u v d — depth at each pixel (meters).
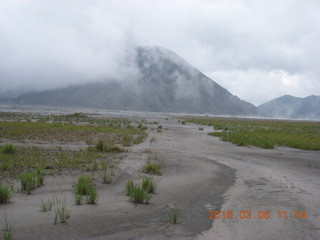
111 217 7.17
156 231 6.36
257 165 15.37
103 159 15.18
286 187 10.66
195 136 31.06
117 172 12.50
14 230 6.17
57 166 12.98
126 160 15.43
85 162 14.15
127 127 39.59
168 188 10.25
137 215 7.38
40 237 5.84
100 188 10.01
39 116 62.34
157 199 8.91
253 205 8.42
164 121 68.38
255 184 11.09
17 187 9.73
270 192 9.92
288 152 21.05
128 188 9.44
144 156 16.95
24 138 22.47
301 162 16.72
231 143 25.41
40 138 22.88
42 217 7.00
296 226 6.82
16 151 15.94
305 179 12.09
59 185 10.16
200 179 11.80
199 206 8.28
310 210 8.02
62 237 5.87
